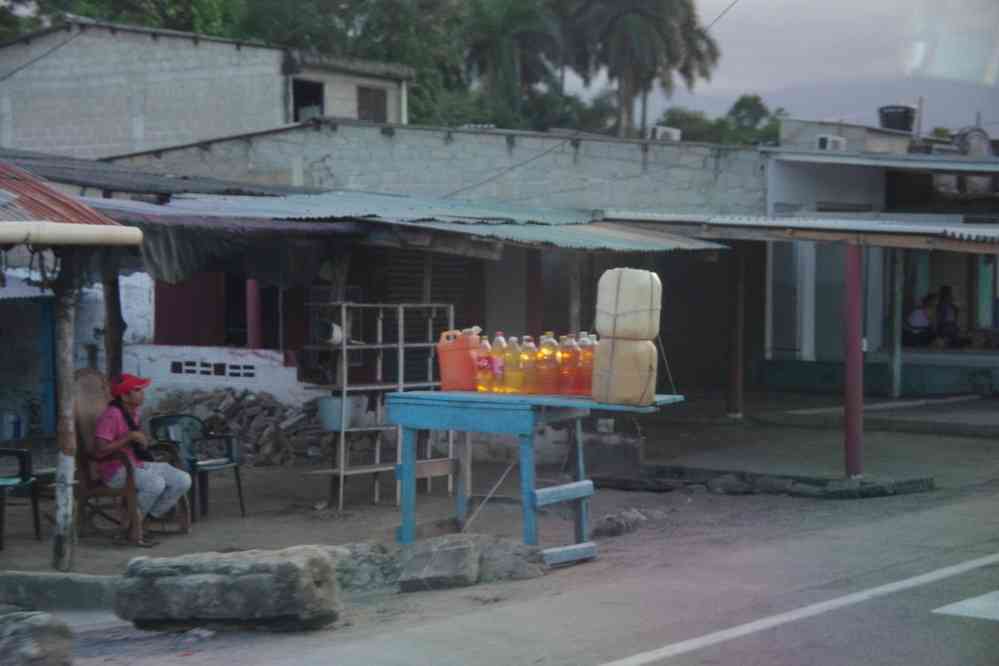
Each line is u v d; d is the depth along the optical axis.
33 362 16.88
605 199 21.59
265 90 27.86
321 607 7.33
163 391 17.36
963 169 19.30
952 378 20.67
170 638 7.40
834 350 22.25
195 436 11.76
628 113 48.22
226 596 7.34
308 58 28.03
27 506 11.97
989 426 16.50
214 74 28.09
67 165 14.68
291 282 12.41
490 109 44.81
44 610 8.67
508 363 9.45
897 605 7.28
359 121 22.55
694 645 6.44
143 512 10.27
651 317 8.62
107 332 12.77
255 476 14.16
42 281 9.17
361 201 15.29
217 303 17.97
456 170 22.19
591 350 9.23
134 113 28.58
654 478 14.00
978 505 11.52
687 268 22.97
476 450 15.29
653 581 8.26
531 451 9.09
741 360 18.47
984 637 6.53
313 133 22.78
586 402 8.81
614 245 13.62
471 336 9.82
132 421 10.37
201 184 15.03
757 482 13.38
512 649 6.51
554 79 49.12
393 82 30.31
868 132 29.62
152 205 11.37
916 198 22.59
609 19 47.28
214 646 7.12
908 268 25.41
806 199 21.44
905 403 19.44
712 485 13.46
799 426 17.95
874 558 8.86
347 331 12.14
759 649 6.34
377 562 9.05
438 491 13.26
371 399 15.39
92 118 28.81
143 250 9.91
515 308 16.53
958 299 25.45
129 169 16.08
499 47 46.56
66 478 9.15
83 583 8.62
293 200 14.33
